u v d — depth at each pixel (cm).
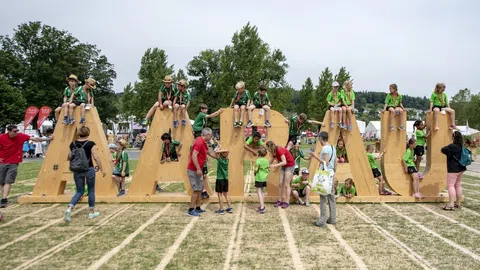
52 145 884
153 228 628
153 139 888
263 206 759
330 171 633
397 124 892
